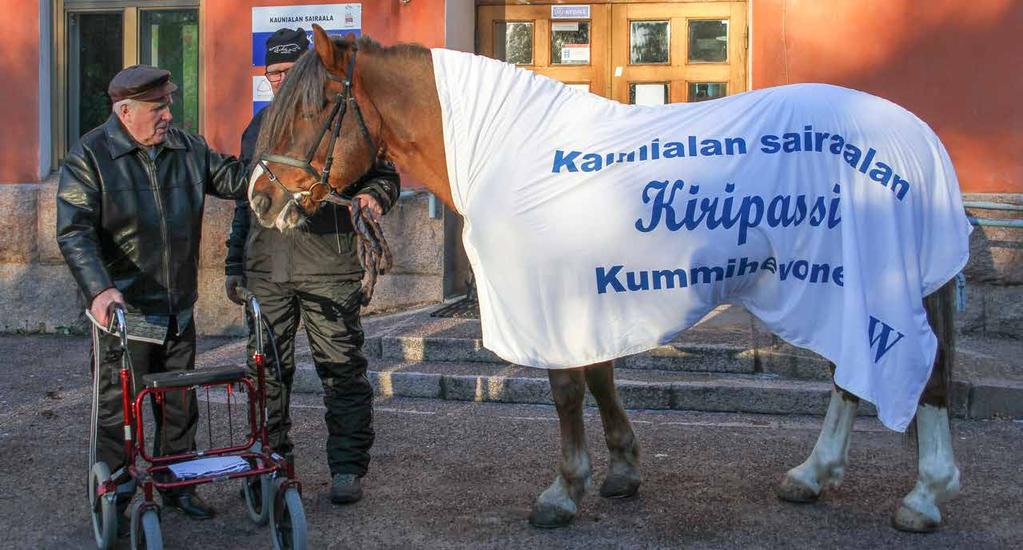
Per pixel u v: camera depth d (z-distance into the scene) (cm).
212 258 802
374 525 403
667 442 521
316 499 436
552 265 367
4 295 834
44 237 825
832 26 729
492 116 378
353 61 384
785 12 736
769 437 530
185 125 841
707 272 369
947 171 387
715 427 552
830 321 368
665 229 366
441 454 502
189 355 412
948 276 380
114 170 386
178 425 409
